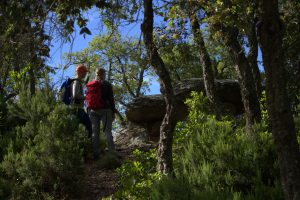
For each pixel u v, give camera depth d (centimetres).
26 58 606
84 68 981
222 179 619
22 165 775
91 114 965
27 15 604
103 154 1033
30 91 927
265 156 649
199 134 723
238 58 864
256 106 842
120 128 1482
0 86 977
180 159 709
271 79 389
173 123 675
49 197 744
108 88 971
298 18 937
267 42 391
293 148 383
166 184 567
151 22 681
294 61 1239
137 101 1473
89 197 772
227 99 1465
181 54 792
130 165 687
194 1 687
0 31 599
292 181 379
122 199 620
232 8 652
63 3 623
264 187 570
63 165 774
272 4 392
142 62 763
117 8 684
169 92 676
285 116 385
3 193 739
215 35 783
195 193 558
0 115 963
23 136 866
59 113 869
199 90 1441
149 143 1341
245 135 703
